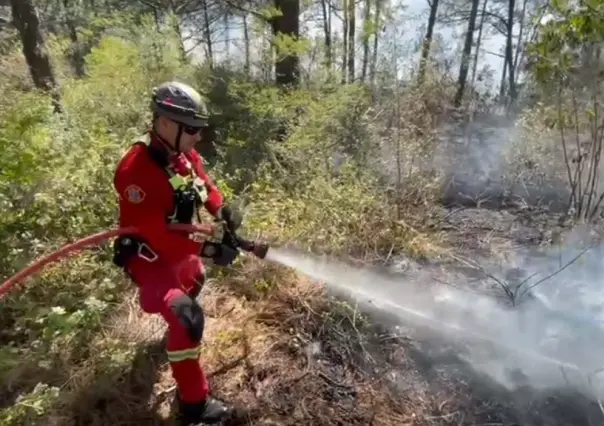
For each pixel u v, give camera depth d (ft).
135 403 9.50
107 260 12.44
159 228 8.41
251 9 27.66
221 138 18.95
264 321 11.32
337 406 9.56
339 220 14.34
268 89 19.85
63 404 9.23
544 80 14.79
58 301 11.24
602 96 14.48
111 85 20.72
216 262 9.45
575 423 9.29
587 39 13.55
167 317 8.47
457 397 9.82
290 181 16.46
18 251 11.78
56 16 40.75
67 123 17.46
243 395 9.70
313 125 17.99
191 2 31.30
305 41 21.58
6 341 10.69
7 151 12.96
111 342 10.28
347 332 11.18
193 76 21.66
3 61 37.19
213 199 9.55
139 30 23.02
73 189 13.37
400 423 9.29
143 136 8.53
